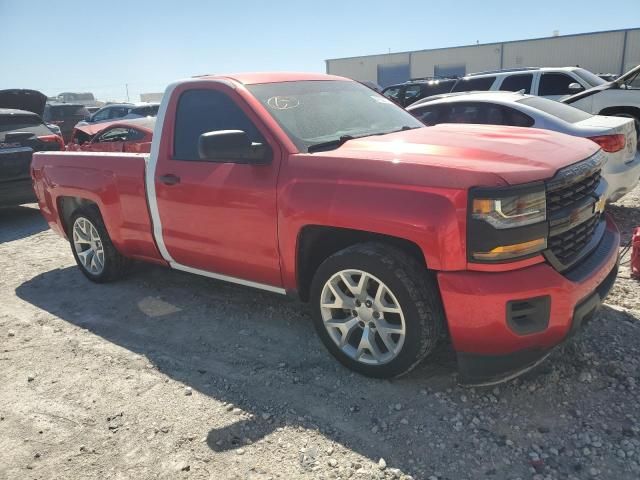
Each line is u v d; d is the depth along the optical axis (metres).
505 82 10.95
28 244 7.12
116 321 4.32
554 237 2.76
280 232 3.31
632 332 3.52
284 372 3.37
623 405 2.83
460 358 2.83
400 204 2.78
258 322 4.11
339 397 3.06
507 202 2.57
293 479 2.47
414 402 2.96
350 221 2.93
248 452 2.67
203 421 2.93
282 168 3.30
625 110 9.12
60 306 4.74
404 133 3.60
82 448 2.78
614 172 5.87
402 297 2.87
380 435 2.72
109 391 3.30
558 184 2.73
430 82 13.43
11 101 11.42
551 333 2.71
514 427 2.72
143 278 5.24
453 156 2.90
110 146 9.49
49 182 5.19
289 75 4.16
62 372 3.57
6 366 3.70
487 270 2.64
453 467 2.48
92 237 5.08
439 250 2.67
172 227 4.05
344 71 51.12
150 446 2.76
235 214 3.55
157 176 4.05
